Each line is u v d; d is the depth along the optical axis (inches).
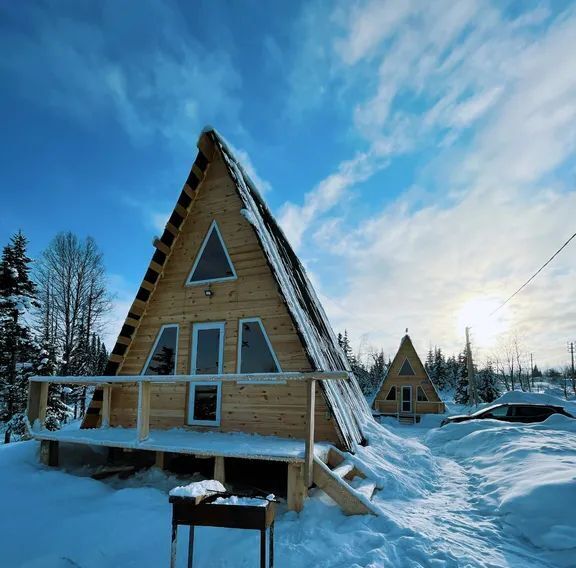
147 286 361.4
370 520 199.2
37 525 193.5
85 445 340.5
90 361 1300.4
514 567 162.9
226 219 352.2
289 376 218.8
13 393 856.9
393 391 1162.6
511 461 325.1
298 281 413.1
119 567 159.2
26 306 894.4
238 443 256.5
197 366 342.3
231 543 172.7
